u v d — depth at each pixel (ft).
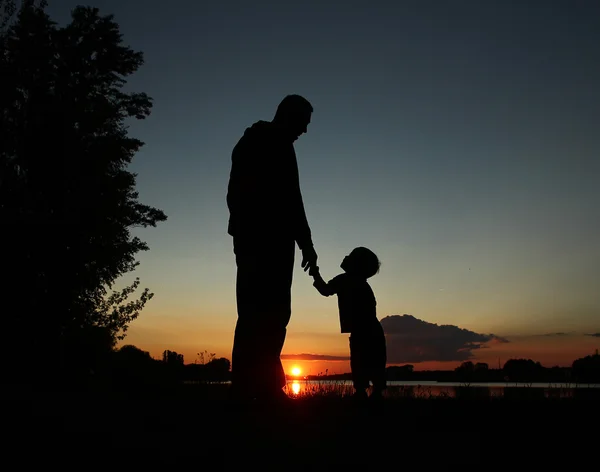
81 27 64.59
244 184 16.43
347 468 8.63
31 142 58.49
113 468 8.37
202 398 18.97
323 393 21.47
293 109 17.31
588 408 16.42
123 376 30.78
